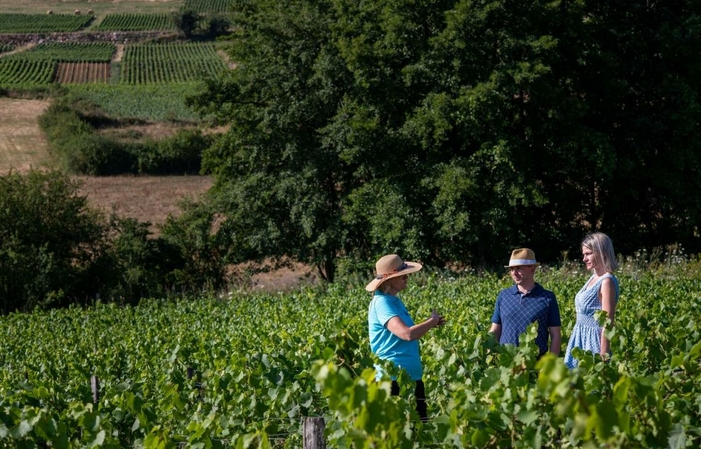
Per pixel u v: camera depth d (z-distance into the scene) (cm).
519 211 2892
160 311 2330
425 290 1811
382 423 360
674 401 495
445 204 2628
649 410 411
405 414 502
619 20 2980
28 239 3375
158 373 1109
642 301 1188
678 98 2788
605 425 367
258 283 3509
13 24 14888
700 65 2794
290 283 3300
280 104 3008
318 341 841
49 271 3278
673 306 1123
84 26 15012
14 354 1756
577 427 377
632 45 2933
